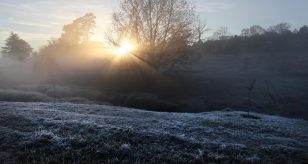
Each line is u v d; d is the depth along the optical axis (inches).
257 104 1855.3
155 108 1732.3
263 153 656.4
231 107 1793.8
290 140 793.6
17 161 536.4
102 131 693.3
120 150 590.6
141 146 625.9
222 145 665.0
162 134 697.6
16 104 1095.0
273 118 1171.9
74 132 689.0
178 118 979.3
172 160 567.8
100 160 552.1
